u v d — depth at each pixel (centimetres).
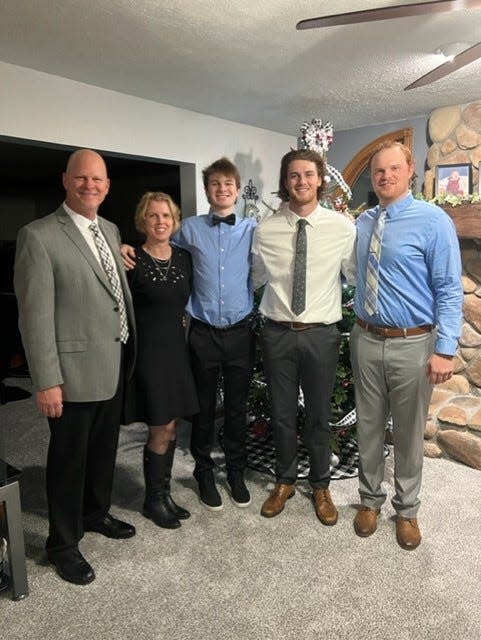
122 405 196
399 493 201
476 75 285
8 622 161
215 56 238
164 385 198
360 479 211
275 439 222
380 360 192
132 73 259
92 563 189
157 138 320
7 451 293
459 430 265
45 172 511
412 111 376
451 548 195
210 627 158
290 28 210
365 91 308
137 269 192
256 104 327
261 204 413
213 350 217
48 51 228
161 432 208
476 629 156
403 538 196
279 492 224
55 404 164
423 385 188
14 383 436
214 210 216
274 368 213
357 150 439
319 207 207
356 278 206
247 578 180
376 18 167
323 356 206
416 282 182
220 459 278
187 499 235
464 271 280
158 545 200
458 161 370
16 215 570
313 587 175
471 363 285
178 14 194
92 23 200
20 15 192
